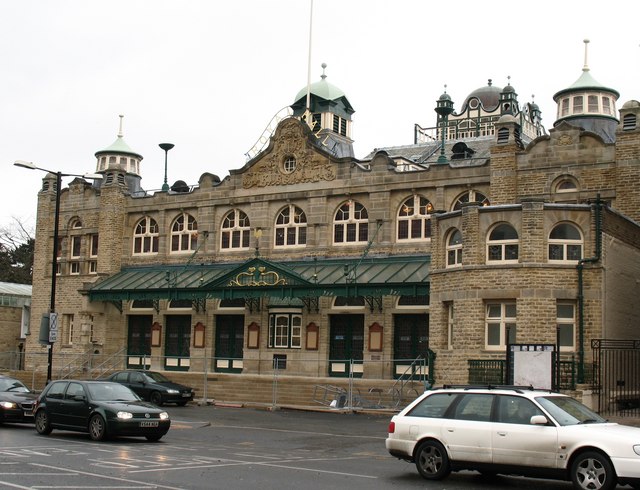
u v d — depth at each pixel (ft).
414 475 54.70
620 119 116.57
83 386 76.79
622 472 46.37
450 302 104.47
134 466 56.03
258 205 146.30
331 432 84.94
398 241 133.90
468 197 129.49
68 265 166.40
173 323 152.87
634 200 113.60
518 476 56.39
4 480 48.19
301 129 143.54
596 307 95.40
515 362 82.74
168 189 161.68
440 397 53.93
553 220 97.45
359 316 134.41
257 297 134.62
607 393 93.76
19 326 185.26
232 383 128.26
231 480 50.47
